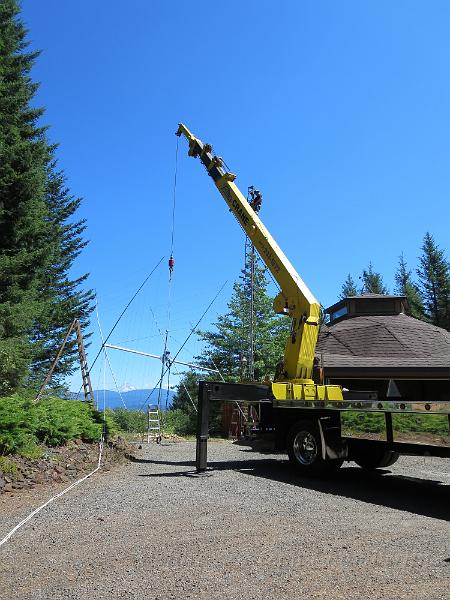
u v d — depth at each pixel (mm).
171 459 12500
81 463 10180
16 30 22406
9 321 15586
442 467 11477
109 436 13320
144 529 5777
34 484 8266
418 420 8016
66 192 31875
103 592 3939
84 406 12906
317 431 9562
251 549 5059
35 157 18953
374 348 18672
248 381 12086
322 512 6766
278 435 10578
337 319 22688
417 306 49906
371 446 8992
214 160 13758
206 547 5113
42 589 3990
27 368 15109
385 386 17375
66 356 27297
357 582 4191
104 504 7055
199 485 8664
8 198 17922
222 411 22781
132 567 4504
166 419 26547
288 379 10984
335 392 10820
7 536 5410
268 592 3971
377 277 57031
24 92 20656
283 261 11609
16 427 9094
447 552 5016
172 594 3916
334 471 9484
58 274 30797
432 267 49375
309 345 10914
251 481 9148
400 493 8227
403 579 4262
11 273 17391
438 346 19078
